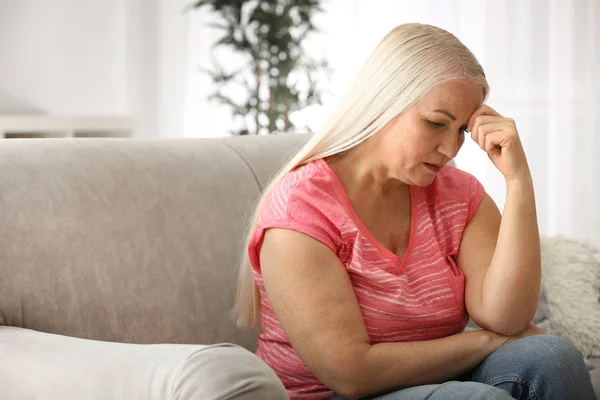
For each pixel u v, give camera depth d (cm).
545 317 215
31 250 155
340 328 143
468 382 133
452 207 168
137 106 471
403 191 163
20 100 428
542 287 215
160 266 171
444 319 158
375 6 445
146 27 470
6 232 154
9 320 151
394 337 155
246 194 189
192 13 478
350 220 151
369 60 154
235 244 183
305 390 156
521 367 140
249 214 187
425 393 134
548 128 412
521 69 415
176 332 171
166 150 186
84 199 165
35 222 157
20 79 428
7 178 158
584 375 141
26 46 429
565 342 143
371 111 151
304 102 418
